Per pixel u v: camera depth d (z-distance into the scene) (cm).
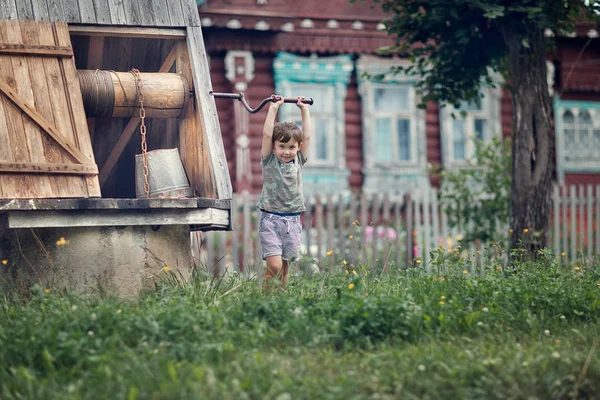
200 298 728
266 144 821
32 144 850
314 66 2134
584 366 553
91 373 521
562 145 2275
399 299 661
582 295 760
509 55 1192
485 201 1527
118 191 1216
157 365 523
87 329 598
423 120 2197
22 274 825
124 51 1103
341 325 637
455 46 1232
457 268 845
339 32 2127
